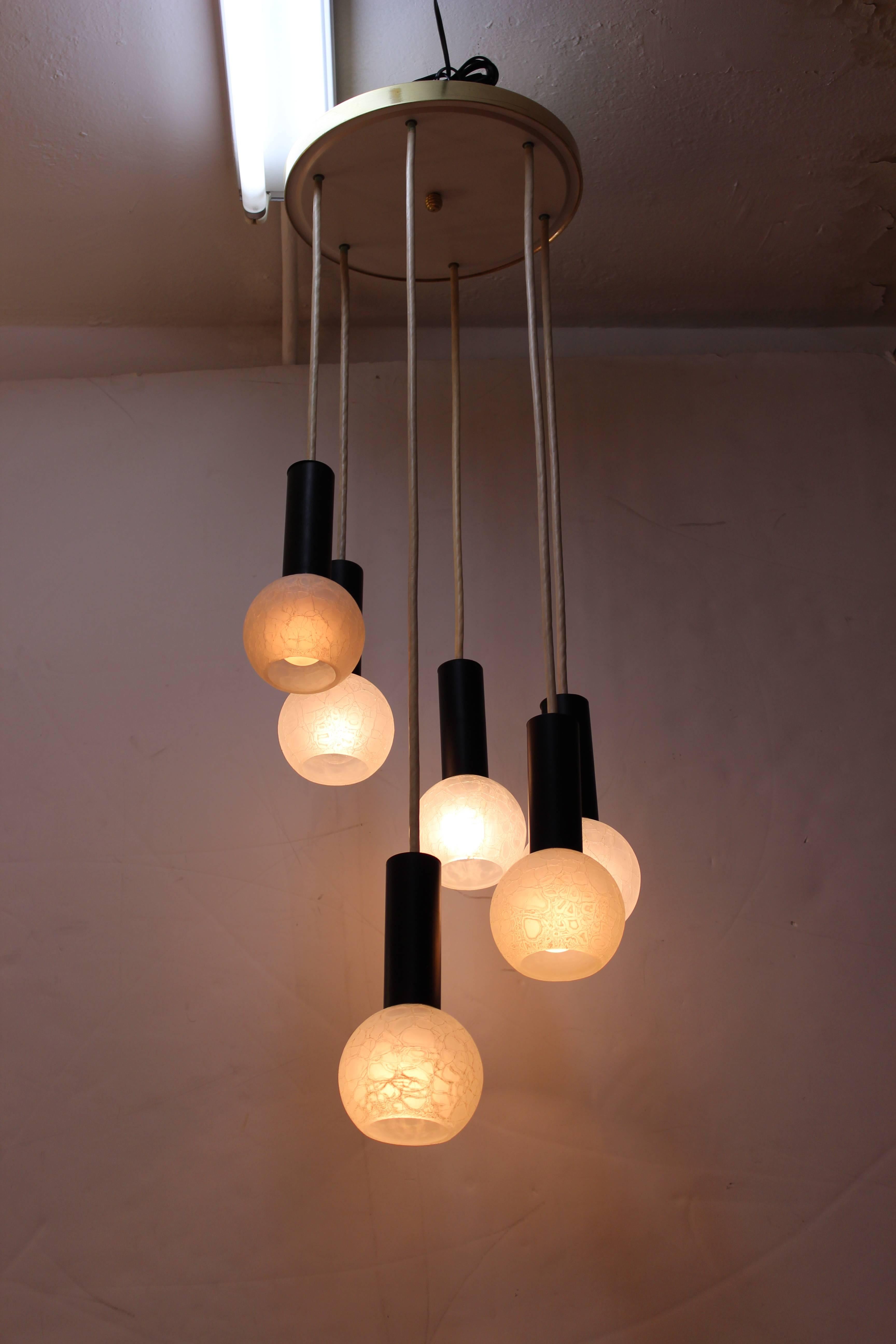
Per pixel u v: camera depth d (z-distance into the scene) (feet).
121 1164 4.13
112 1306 3.92
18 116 4.48
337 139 3.67
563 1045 4.40
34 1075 4.25
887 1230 4.13
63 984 4.40
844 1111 4.34
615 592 5.31
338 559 3.57
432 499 5.45
